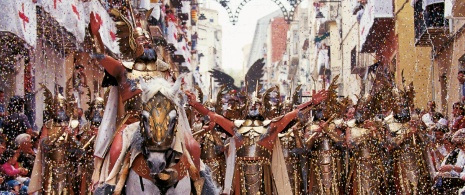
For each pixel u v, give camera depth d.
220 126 12.16
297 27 74.50
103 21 22.80
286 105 13.30
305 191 13.34
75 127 12.79
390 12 26.69
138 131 8.08
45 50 19.84
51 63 20.50
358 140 13.15
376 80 13.83
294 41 74.38
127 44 8.91
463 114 16.92
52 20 18.28
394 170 13.27
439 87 23.69
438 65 23.81
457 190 13.06
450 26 21.36
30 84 18.12
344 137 13.24
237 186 12.14
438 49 23.66
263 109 12.38
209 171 9.33
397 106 13.25
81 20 20.53
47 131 12.70
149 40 8.84
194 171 8.51
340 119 13.39
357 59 34.25
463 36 20.44
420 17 22.73
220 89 12.95
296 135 12.69
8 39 15.55
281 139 13.10
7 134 15.24
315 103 12.34
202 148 12.94
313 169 13.28
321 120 13.40
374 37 28.59
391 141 13.09
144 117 7.78
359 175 13.17
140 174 8.05
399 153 13.14
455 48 21.34
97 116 13.31
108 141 8.61
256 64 14.67
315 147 13.25
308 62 62.53
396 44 26.44
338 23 44.59
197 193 8.62
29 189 12.46
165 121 7.75
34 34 16.05
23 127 15.42
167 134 7.72
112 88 8.78
